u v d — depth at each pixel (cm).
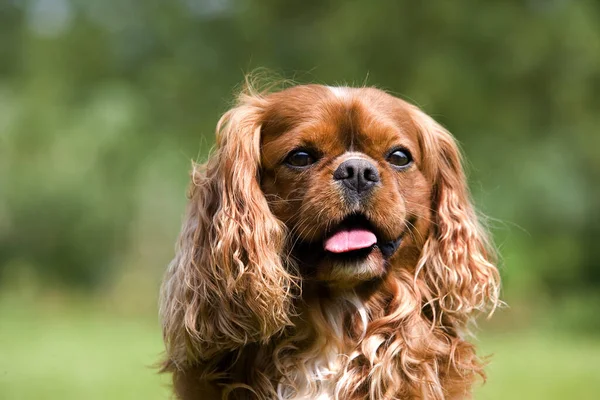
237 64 2064
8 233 2420
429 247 491
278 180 463
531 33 1927
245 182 461
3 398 907
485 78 1931
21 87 2358
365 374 465
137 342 1506
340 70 1922
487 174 1900
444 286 485
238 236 454
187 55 2186
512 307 1956
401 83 1931
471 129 1941
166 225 2397
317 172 452
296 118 462
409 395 462
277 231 455
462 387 477
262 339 451
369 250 445
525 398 907
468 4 1942
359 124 456
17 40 2442
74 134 2238
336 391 462
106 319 2038
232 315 452
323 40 1970
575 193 1944
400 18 1944
